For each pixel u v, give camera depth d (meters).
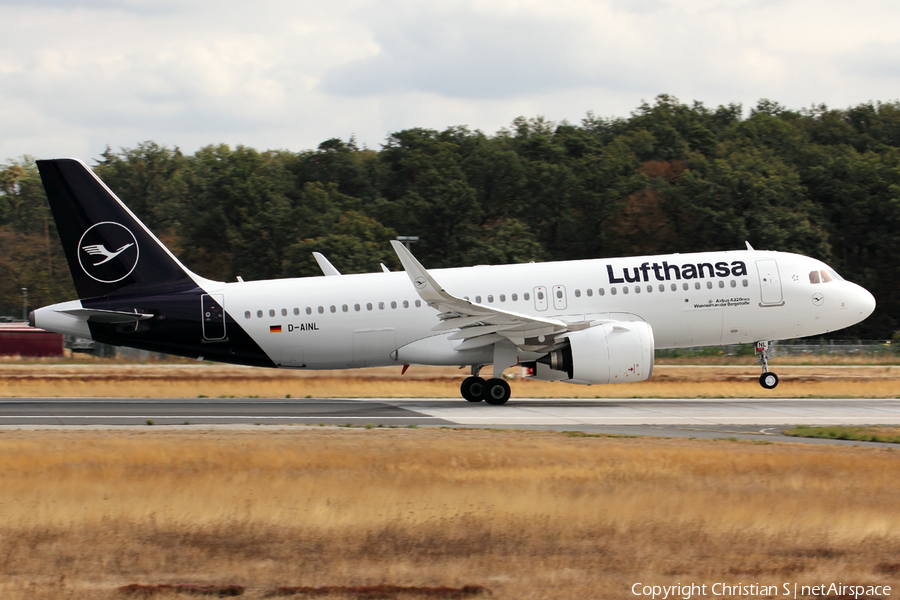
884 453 76.00
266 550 47.66
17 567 45.19
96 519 52.56
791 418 105.12
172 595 41.38
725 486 61.12
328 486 60.19
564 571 44.81
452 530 50.91
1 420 101.50
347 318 118.62
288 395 138.12
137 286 119.94
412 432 89.00
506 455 72.00
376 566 45.41
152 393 139.50
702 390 141.50
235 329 118.31
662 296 119.12
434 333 119.31
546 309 117.88
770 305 120.69
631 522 52.38
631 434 89.75
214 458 70.75
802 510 54.34
